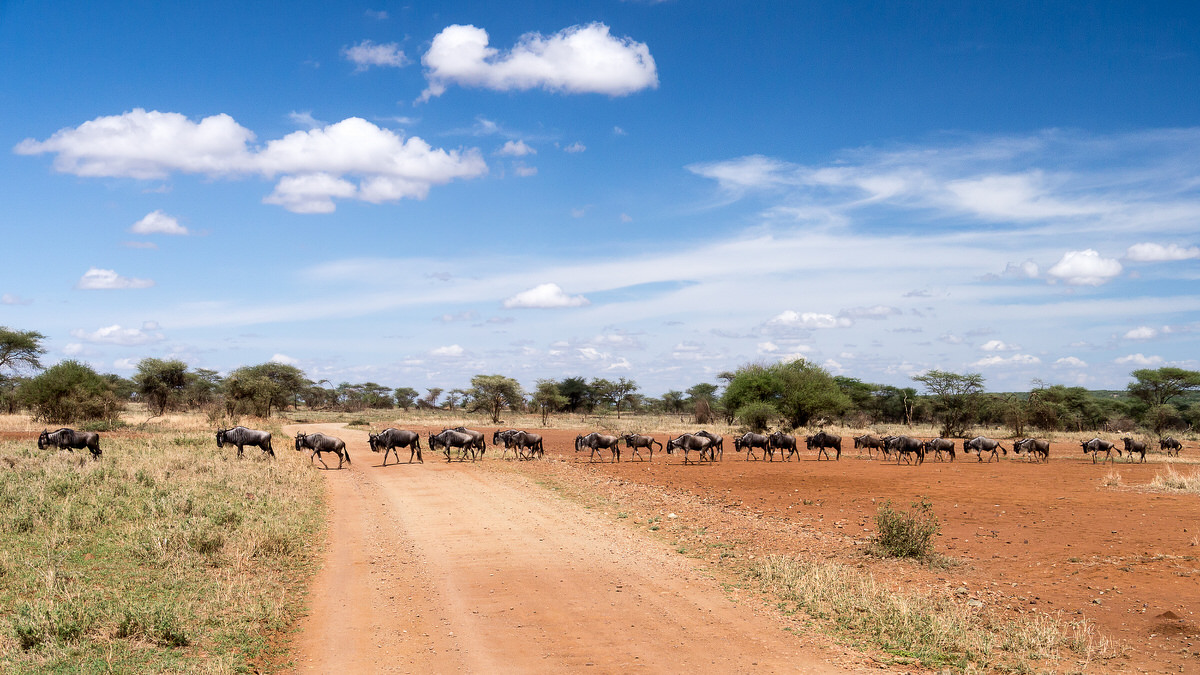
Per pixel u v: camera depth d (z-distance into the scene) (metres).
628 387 114.50
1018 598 10.67
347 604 10.38
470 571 12.39
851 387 88.00
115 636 8.37
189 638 8.38
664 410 120.00
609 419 77.44
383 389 133.50
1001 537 15.60
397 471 27.92
